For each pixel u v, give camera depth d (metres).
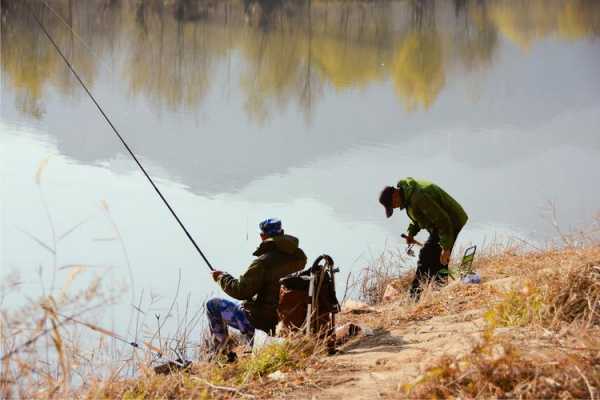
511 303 25.94
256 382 23.20
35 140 87.56
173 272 44.53
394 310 32.25
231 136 106.19
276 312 28.20
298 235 55.41
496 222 60.12
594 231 36.81
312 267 26.98
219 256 48.66
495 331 24.02
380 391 21.27
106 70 160.75
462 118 117.62
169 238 52.38
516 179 76.75
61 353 19.19
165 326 34.06
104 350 24.33
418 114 122.69
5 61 160.25
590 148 93.31
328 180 74.88
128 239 51.47
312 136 104.31
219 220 58.03
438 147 93.81
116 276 42.78
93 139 90.19
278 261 28.28
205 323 34.88
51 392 19.30
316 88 158.88
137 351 26.11
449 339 25.72
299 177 76.06
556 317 23.36
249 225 57.06
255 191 68.94
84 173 71.62
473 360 20.11
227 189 69.25
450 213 35.69
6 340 19.27
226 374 24.28
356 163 84.25
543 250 40.06
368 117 122.56
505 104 130.38
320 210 62.91
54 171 71.62
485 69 182.12
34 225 53.91
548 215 60.00
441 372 20.12
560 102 132.25
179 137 104.75
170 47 196.62
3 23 196.75
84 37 196.50
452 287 33.03
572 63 190.38
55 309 19.39
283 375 23.52
